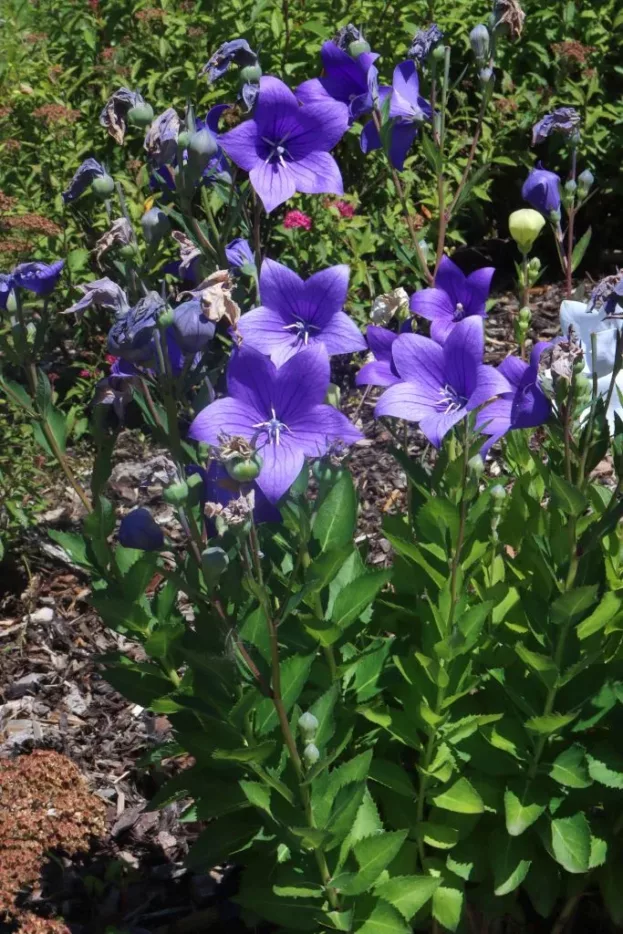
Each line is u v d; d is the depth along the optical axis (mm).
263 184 770
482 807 805
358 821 824
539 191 942
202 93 1699
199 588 758
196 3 1815
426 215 1735
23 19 2025
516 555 876
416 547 817
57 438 845
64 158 1674
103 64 1790
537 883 824
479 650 841
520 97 1881
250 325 745
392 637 860
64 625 1261
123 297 735
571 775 797
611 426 914
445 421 742
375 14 1825
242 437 667
